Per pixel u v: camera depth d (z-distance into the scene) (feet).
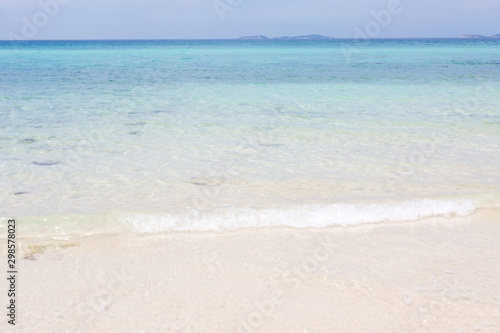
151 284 11.06
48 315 9.70
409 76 74.74
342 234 14.24
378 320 9.61
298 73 80.64
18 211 15.61
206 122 33.06
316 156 23.90
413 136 28.78
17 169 21.09
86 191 18.11
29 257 12.39
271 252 12.91
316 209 15.52
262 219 14.93
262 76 74.08
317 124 32.55
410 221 15.28
